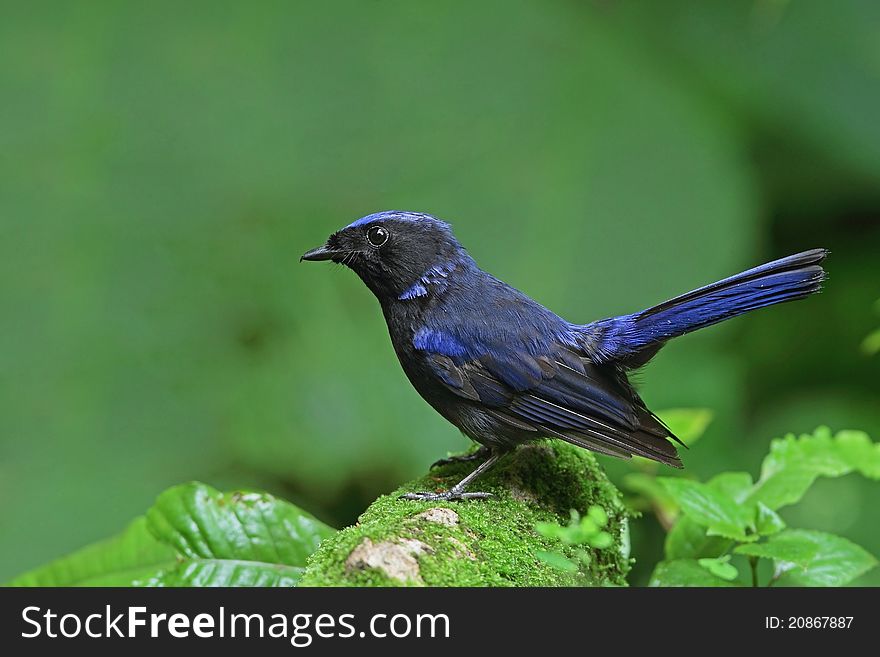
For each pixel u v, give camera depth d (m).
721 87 12.62
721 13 12.74
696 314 8.12
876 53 12.54
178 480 11.15
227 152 12.38
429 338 8.29
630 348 8.23
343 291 12.03
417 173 12.32
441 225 8.62
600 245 11.92
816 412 12.58
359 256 8.55
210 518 7.35
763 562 10.23
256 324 11.84
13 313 11.60
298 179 12.32
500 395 8.07
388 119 12.56
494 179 12.25
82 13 12.70
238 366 11.67
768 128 12.63
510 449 8.23
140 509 11.00
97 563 7.37
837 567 6.96
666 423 8.52
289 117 12.52
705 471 12.00
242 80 12.65
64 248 11.88
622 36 12.80
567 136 12.32
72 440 11.23
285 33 12.80
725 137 12.27
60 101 12.38
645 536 11.30
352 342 11.81
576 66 12.58
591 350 8.28
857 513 11.62
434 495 7.56
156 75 12.60
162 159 12.30
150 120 12.41
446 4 12.87
